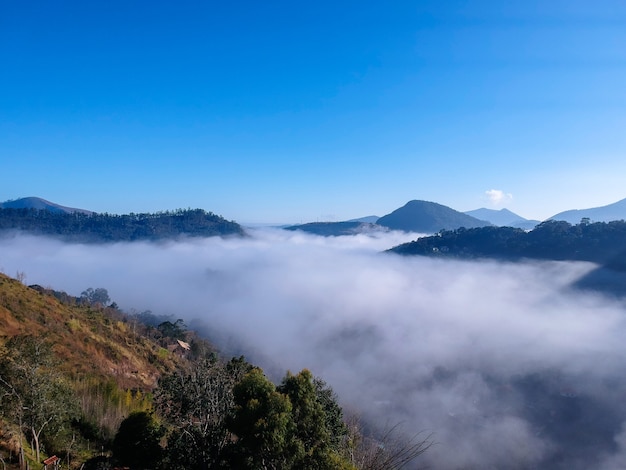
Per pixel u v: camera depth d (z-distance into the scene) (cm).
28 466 1755
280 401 1591
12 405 1800
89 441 2458
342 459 1650
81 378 3659
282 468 1530
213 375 2000
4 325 4056
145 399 3653
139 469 1970
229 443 1741
